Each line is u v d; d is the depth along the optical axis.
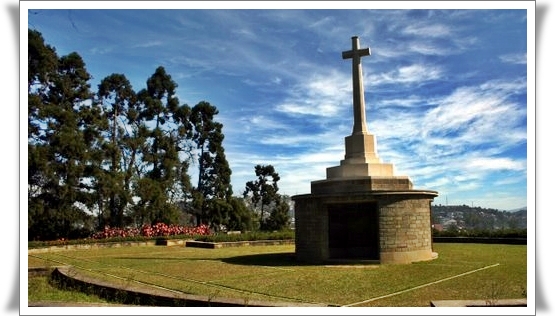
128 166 36.22
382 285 10.03
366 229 15.88
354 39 16.23
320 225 14.53
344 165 15.42
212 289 9.87
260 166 50.94
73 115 30.56
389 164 15.45
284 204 48.53
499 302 7.18
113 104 37.09
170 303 8.05
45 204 28.91
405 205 14.02
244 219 42.28
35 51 29.34
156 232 30.17
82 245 24.41
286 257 16.62
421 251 14.23
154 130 37.12
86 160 30.14
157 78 38.97
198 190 42.84
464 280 10.47
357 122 15.91
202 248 23.44
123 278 11.72
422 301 8.36
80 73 32.41
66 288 10.40
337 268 12.86
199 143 42.78
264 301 7.70
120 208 33.56
